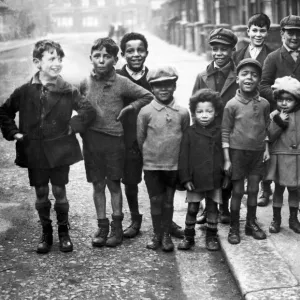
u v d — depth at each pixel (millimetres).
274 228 4180
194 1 24781
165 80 3865
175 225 4375
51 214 4871
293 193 4156
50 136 3918
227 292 3471
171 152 3961
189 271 3758
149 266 3828
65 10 57844
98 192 4184
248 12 15367
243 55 5035
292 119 4051
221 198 4020
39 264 3859
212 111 3916
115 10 61438
